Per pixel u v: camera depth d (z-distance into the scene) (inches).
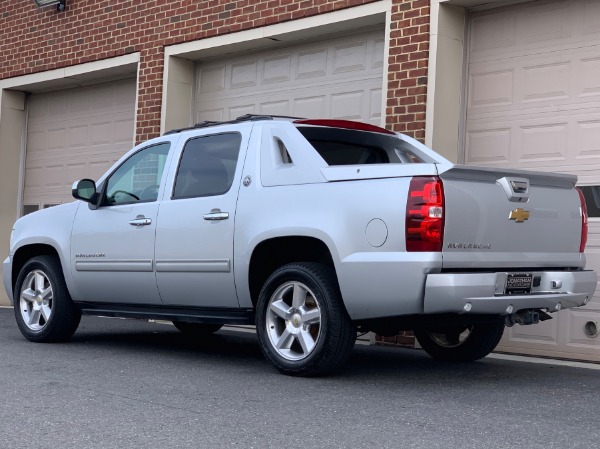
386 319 237.8
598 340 313.6
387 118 362.3
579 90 325.4
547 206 245.4
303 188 247.4
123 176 305.9
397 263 221.8
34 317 326.3
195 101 474.0
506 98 345.7
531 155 337.4
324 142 271.0
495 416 198.7
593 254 318.0
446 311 220.1
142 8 481.1
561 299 245.0
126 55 488.7
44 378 241.4
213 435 174.9
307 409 202.1
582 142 323.6
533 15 339.6
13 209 577.6
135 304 299.3
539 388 242.8
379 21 384.2
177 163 288.8
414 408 205.8
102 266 301.3
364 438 174.1
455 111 355.3
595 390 242.5
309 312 243.8
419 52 353.7
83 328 394.6
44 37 542.6
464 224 223.6
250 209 259.0
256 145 266.7
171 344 335.3
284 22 410.9
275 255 264.5
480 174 227.9
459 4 351.6
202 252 270.8
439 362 296.4
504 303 228.5
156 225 285.1
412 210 220.7
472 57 357.1
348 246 231.5
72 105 551.5
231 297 267.3
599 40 321.1
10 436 172.2
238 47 440.8
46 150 567.2
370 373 262.5
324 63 413.4
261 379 244.4
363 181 234.2
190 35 454.6
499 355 325.7
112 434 174.9
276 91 434.3
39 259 325.4
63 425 182.2
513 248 236.4
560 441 175.2
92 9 511.5
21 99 579.2
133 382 237.5
